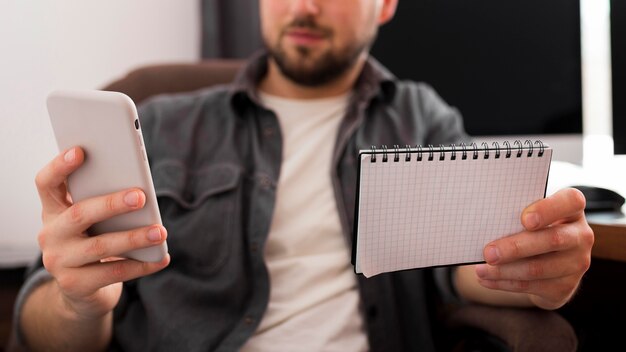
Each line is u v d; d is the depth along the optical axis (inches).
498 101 45.2
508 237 23.7
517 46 44.6
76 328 26.9
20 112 30.8
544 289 24.8
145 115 36.6
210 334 30.2
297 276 31.9
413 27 45.8
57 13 44.9
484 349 29.2
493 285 25.1
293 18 34.7
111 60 52.1
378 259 23.4
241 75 37.4
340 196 33.6
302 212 33.5
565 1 43.8
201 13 60.6
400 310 32.6
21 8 41.5
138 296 32.4
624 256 26.1
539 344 25.6
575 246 23.6
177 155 34.2
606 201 29.7
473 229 23.7
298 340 30.0
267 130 35.8
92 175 21.8
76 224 21.5
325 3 34.7
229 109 36.4
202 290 30.9
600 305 36.3
